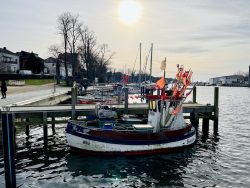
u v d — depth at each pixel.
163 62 21.66
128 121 23.12
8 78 71.00
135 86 75.69
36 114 23.03
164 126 21.89
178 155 20.77
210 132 29.80
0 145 20.83
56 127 29.92
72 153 20.55
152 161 19.31
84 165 18.27
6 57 92.94
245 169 18.09
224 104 68.31
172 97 21.95
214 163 19.19
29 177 16.19
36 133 26.55
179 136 21.72
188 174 17.12
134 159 19.61
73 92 23.75
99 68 106.94
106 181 15.88
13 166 13.02
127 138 19.98
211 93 131.50
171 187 15.23
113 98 47.78
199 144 24.16
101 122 21.41
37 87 64.62
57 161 18.94
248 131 30.69
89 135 19.66
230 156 20.84
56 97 43.19
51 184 15.31
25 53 108.94
